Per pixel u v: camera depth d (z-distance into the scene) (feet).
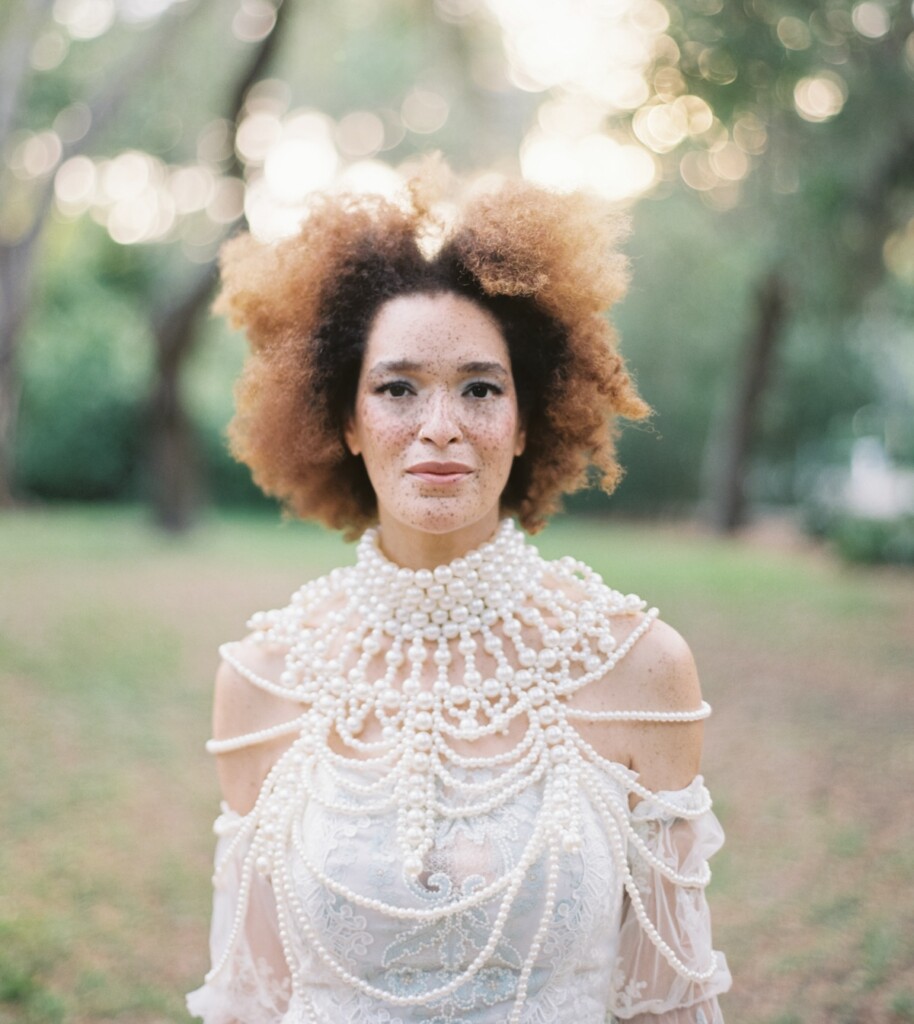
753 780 21.22
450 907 5.56
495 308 6.14
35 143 48.26
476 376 5.90
